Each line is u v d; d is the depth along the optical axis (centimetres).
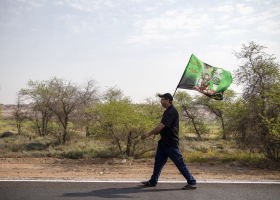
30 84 1662
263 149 748
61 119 1518
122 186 422
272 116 727
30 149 1213
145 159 855
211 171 611
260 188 416
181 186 426
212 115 2372
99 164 751
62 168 646
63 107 1495
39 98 1666
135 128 900
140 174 557
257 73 816
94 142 1422
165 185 432
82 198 348
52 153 998
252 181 470
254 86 821
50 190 389
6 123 3025
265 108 752
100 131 934
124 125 916
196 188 412
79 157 927
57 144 1387
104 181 458
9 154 941
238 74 866
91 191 386
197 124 2416
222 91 745
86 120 1460
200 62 724
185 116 2431
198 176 530
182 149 1288
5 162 765
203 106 2414
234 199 352
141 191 390
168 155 412
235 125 839
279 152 754
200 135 2505
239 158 845
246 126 793
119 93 2333
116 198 350
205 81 730
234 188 415
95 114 966
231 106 879
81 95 1720
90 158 873
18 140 1517
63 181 453
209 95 741
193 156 955
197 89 725
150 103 1088
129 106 943
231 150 1297
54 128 1595
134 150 962
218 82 739
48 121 1667
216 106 2048
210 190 401
